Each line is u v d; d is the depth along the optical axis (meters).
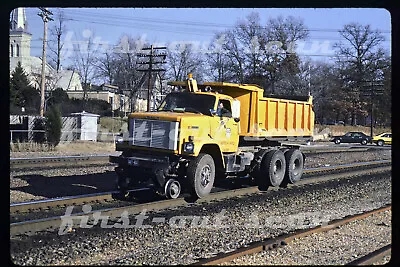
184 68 40.25
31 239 8.15
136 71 48.66
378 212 11.57
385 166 24.58
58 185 13.99
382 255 7.57
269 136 15.33
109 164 19.62
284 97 17.05
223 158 13.20
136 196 12.72
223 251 7.75
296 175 16.58
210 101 12.97
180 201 11.72
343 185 16.80
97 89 54.97
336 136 50.75
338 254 7.79
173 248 7.93
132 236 8.64
